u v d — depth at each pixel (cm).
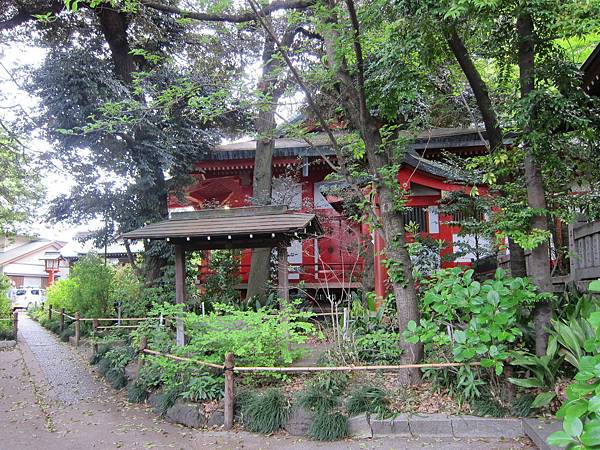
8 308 1552
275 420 550
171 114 1251
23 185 2292
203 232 816
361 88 605
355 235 1156
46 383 878
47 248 4800
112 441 560
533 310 545
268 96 637
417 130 737
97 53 1392
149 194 1341
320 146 1148
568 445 287
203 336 669
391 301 853
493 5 436
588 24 419
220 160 1475
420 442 494
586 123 524
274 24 955
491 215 754
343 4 682
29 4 1266
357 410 541
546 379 505
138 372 788
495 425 497
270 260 1308
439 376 573
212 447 521
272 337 655
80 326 1364
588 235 772
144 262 1380
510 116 629
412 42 558
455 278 541
